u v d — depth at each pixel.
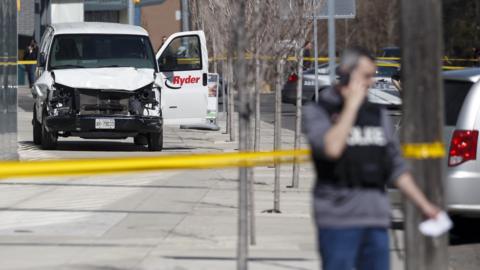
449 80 27.17
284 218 28.86
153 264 22.17
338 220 15.02
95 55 47.69
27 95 93.81
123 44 48.22
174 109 50.44
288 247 24.58
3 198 31.77
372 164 15.05
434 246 16.45
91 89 45.53
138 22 97.56
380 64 74.69
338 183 15.02
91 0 82.50
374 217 15.09
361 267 15.45
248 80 25.86
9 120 39.69
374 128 15.12
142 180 36.66
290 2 29.70
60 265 21.89
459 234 28.80
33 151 46.81
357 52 15.05
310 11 30.34
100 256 22.98
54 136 47.34
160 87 46.75
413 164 16.33
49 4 78.44
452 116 26.38
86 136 46.91
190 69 50.53
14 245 24.22
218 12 30.50
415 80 16.27
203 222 27.84
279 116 31.28
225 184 35.97
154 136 47.31
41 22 83.50
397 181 15.43
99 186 34.81
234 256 23.20
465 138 25.86
